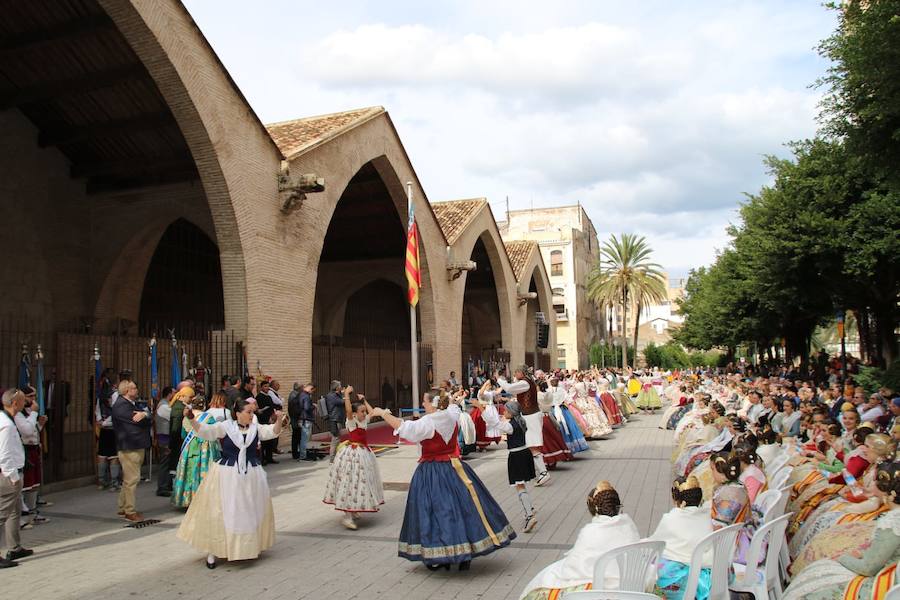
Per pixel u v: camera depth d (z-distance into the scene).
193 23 13.77
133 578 6.67
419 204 24.58
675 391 21.77
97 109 16.91
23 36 14.09
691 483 5.07
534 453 11.48
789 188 18.52
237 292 15.12
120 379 11.71
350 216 26.61
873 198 16.11
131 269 19.58
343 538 8.19
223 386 13.53
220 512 7.00
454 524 6.48
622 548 4.11
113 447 11.89
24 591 6.30
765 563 4.99
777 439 8.42
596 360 62.03
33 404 9.31
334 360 23.14
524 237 66.56
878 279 18.03
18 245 17.38
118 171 18.17
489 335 40.50
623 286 55.00
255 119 15.76
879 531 4.11
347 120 20.83
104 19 13.55
